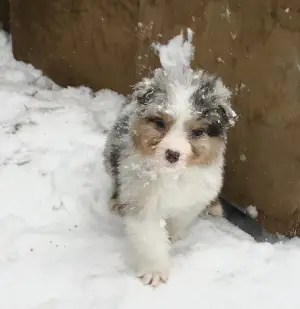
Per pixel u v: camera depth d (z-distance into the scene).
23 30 1.30
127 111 0.84
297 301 0.76
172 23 1.00
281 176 0.87
